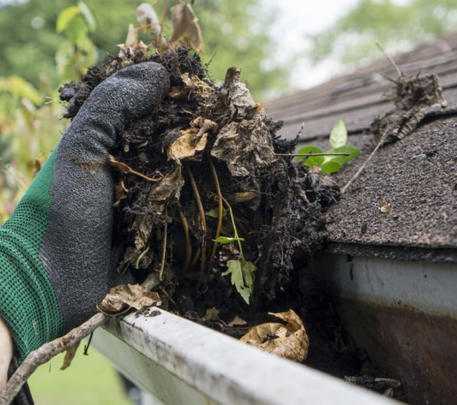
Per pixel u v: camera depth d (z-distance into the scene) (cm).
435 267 36
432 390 40
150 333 38
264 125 47
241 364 27
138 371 50
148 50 55
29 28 491
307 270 51
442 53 111
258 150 46
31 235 43
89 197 45
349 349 48
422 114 60
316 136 83
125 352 51
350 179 56
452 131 52
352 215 48
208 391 28
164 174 47
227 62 618
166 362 34
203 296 50
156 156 48
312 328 50
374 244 41
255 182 47
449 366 37
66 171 45
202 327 35
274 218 48
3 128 102
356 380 43
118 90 47
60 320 44
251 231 49
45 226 44
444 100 61
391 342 43
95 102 47
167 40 58
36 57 471
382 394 43
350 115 89
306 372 25
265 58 743
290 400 23
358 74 138
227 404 27
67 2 493
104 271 46
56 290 43
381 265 41
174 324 38
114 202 47
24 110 91
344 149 60
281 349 43
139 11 61
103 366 251
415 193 44
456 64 90
